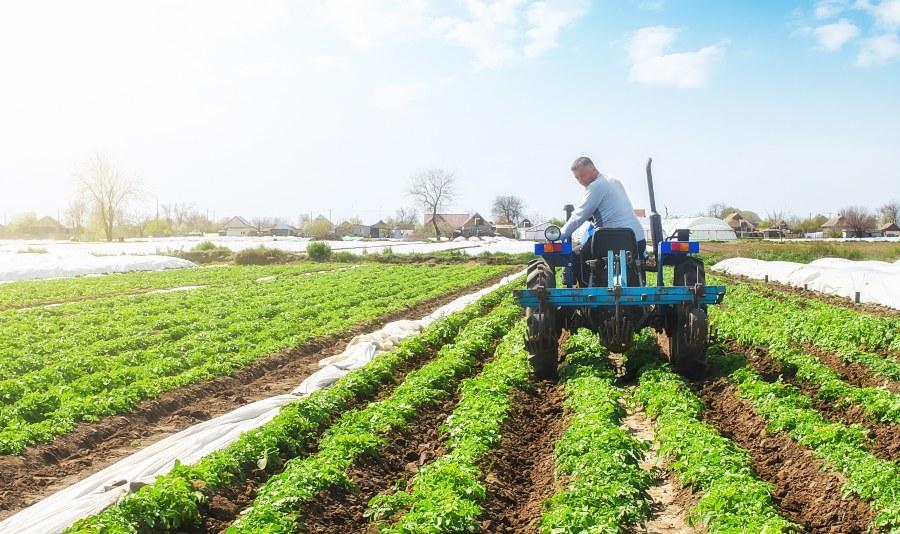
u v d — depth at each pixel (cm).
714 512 742
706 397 1248
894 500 736
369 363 1549
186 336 2030
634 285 1323
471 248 7825
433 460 1012
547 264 1400
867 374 1378
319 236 12669
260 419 1223
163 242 9494
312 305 2822
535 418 1182
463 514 766
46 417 1260
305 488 838
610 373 1334
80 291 3553
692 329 1258
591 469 858
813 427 966
